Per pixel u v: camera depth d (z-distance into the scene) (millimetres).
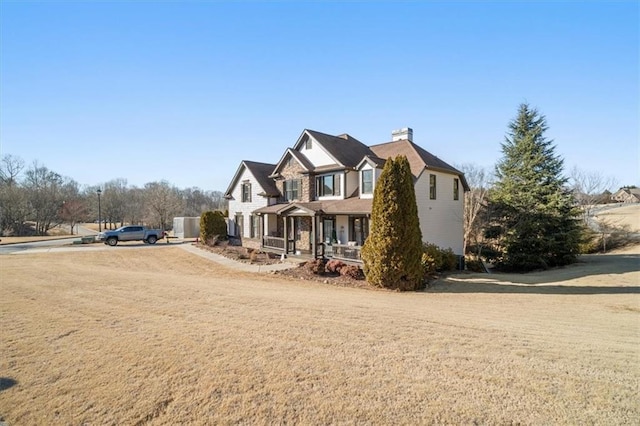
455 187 23078
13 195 49562
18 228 50406
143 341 6117
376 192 14320
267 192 25031
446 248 21703
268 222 25375
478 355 5309
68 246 29547
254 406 4070
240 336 6273
